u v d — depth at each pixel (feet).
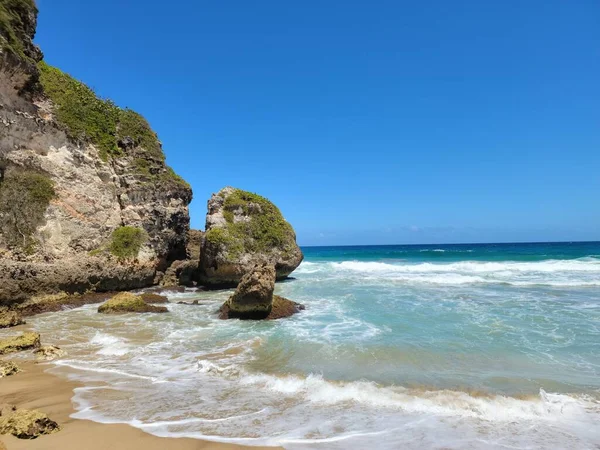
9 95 58.13
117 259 66.74
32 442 17.37
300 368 29.01
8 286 48.32
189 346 35.19
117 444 17.44
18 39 60.49
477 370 28.45
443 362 30.14
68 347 34.91
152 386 25.38
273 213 86.79
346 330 40.22
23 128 59.36
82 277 59.31
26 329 41.86
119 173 75.77
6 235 53.57
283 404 22.58
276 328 41.70
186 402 22.72
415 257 173.99
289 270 85.61
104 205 70.13
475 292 64.80
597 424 20.31
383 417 20.90
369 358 31.12
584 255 160.25
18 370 28.07
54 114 66.44
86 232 64.85
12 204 55.36
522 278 83.82
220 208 82.02
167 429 19.19
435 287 71.51
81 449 16.83
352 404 22.58
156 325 43.83
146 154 80.84
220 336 38.70
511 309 50.24
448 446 17.97
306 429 19.44
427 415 21.16
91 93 78.18
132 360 31.12
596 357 31.35
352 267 122.01
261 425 19.83
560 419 20.84
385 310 50.44
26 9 63.41
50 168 62.23
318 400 23.13
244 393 24.23
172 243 79.00
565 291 65.00
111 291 64.85
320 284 77.51
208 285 76.69
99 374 27.71
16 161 57.57
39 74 63.93
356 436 18.80
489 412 21.52
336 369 28.81
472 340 36.09
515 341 35.76
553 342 35.47
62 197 62.69
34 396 23.49
